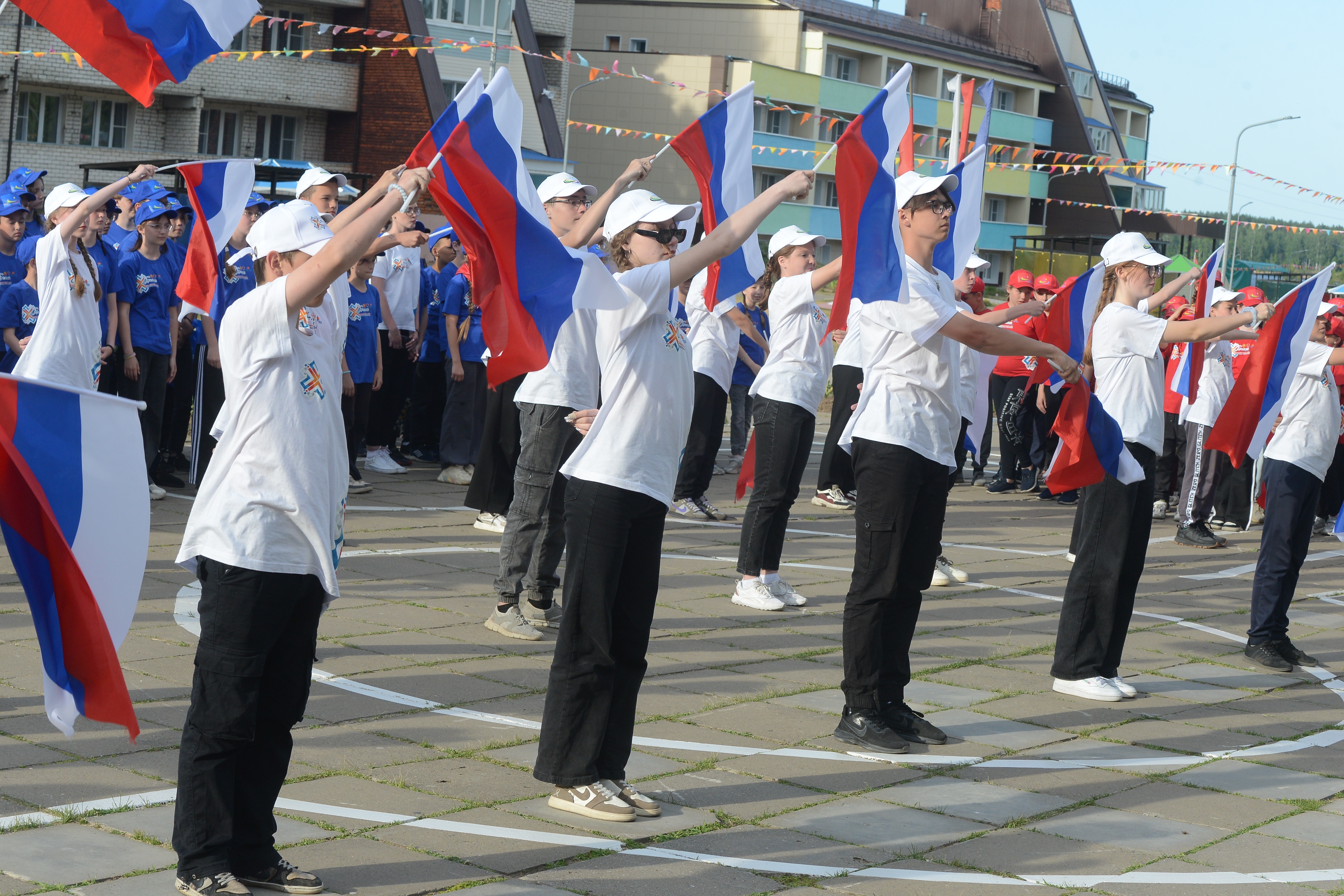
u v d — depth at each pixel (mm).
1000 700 6895
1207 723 6684
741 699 6625
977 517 13359
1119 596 7012
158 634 7074
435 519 10945
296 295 4027
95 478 3924
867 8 52969
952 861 4719
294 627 4160
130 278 10453
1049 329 6898
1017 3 57000
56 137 34156
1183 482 12344
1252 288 12289
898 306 5855
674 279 4848
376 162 38094
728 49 48906
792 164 44625
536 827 4809
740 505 12852
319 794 5016
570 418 5145
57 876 4141
